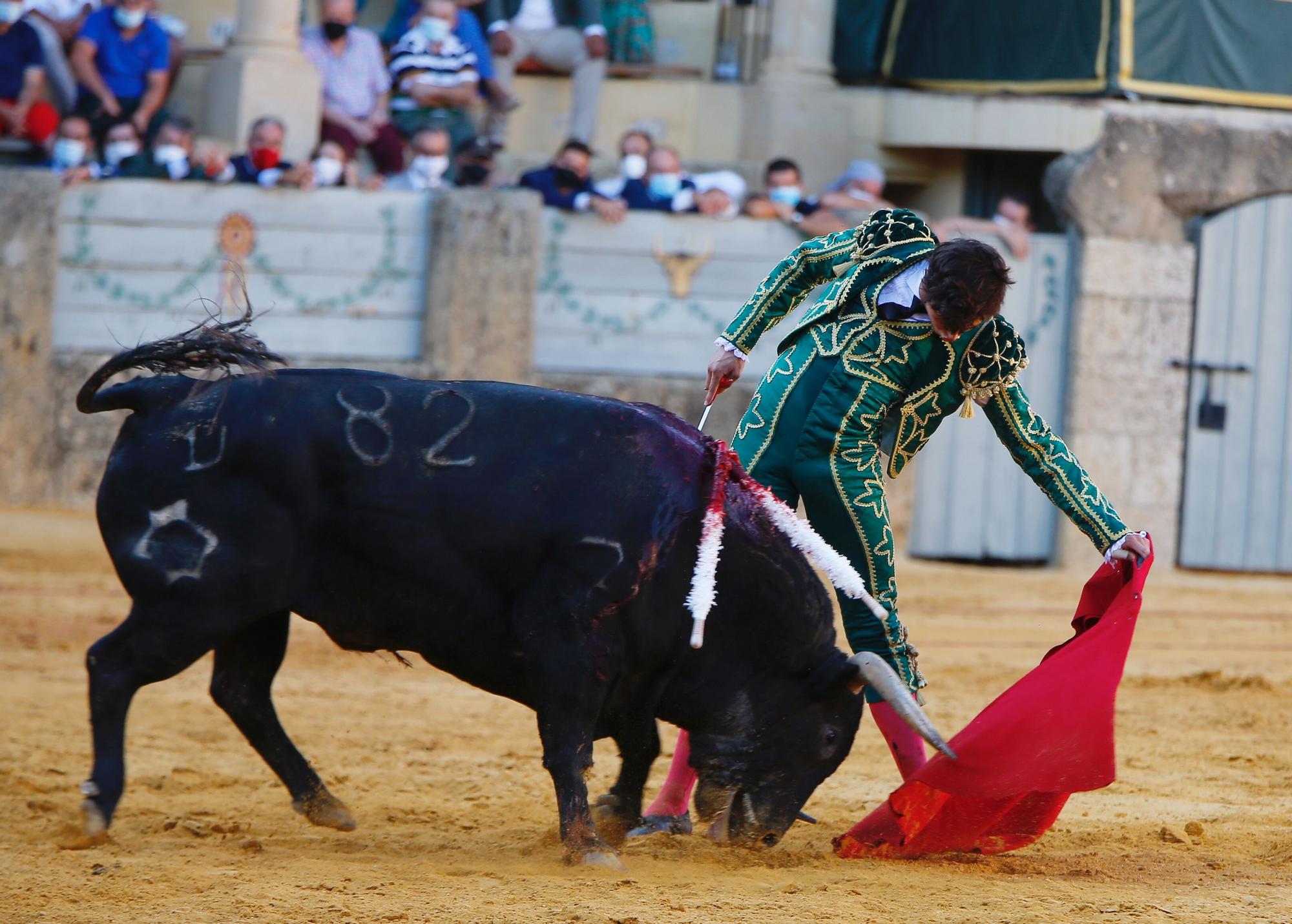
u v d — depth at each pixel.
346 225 44.06
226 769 20.34
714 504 14.80
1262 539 47.38
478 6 49.47
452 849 15.97
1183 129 46.06
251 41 45.62
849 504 16.09
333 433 14.83
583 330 44.81
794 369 16.36
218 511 14.81
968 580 43.34
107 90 45.34
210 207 43.59
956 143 47.25
